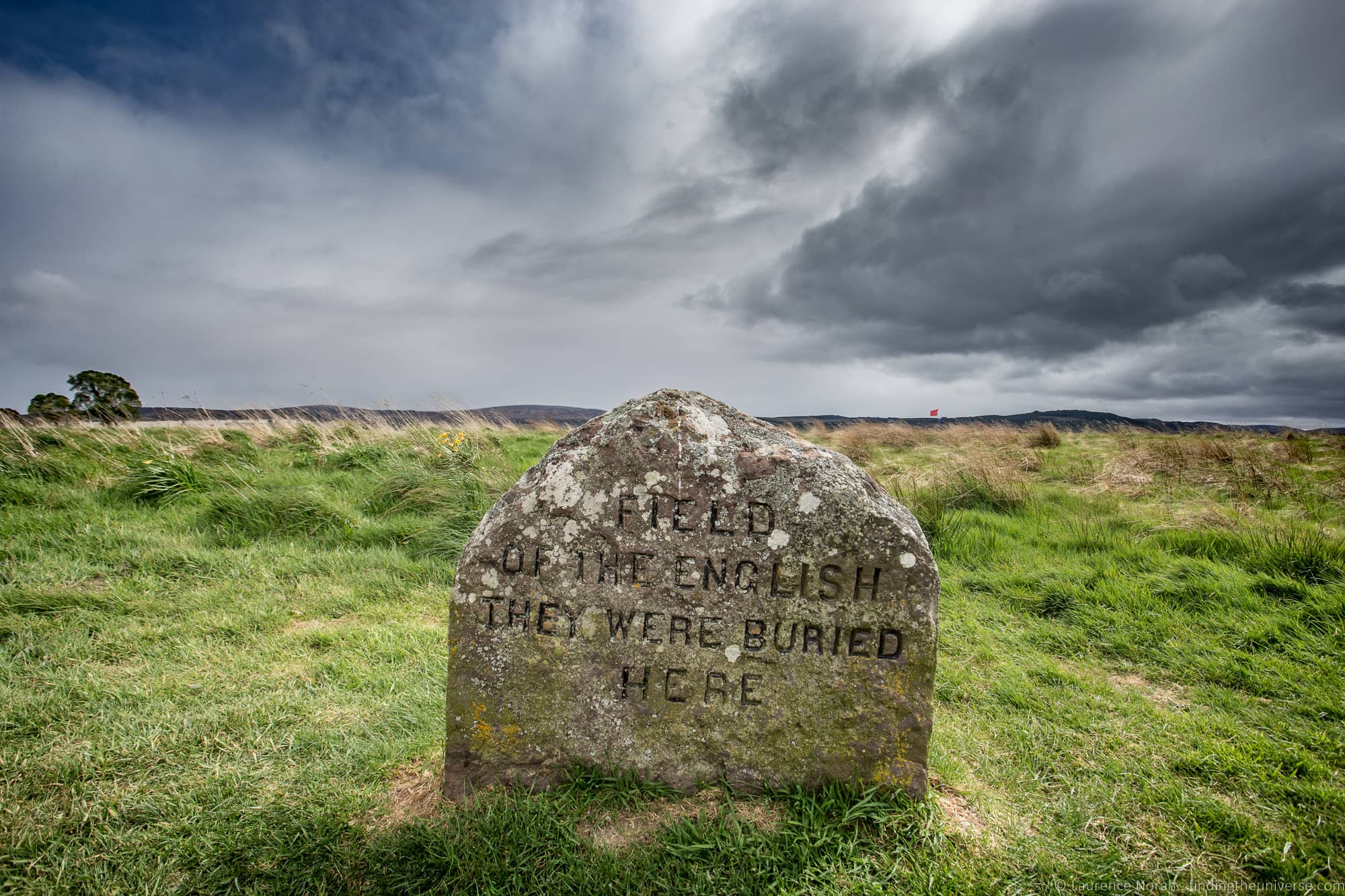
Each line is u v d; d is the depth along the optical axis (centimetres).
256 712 334
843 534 264
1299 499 788
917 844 252
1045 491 921
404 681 379
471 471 835
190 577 520
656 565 271
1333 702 355
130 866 232
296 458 1030
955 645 457
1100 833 264
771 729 269
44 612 438
